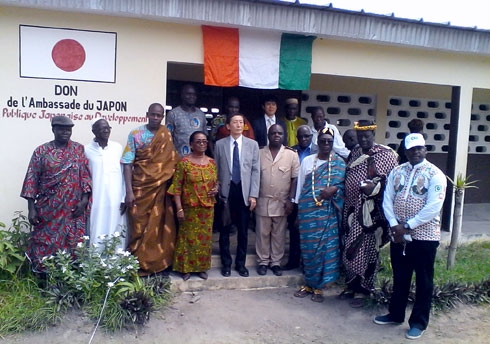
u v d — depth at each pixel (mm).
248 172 5258
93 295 4500
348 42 6344
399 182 4426
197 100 7777
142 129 5082
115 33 5355
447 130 9461
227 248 5422
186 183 5059
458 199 5883
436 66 6867
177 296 5062
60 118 4656
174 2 5188
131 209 5039
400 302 4594
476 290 5312
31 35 5129
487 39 6645
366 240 4883
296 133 6148
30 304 4387
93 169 4938
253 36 5812
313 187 5035
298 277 5504
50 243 4637
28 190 4574
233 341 4254
